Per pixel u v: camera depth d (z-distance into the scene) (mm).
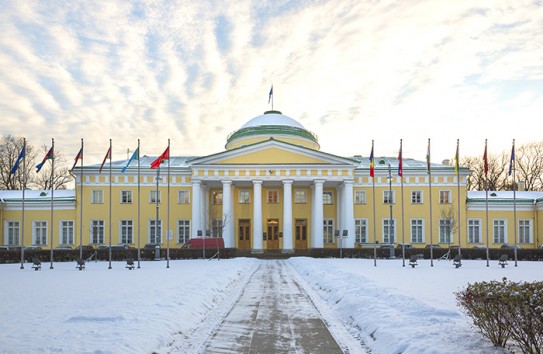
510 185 89375
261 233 54219
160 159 41250
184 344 11734
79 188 57438
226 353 10969
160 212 57375
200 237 51375
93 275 29500
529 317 8570
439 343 10125
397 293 17359
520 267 36312
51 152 38969
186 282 23578
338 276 25016
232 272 29562
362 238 58000
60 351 9805
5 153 78938
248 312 16391
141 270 33500
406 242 57812
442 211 56438
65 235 57844
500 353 9305
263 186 60062
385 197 58438
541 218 57156
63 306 16406
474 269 33688
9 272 32844
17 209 58344
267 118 64375
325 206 59938
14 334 11680
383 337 11453
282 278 28391
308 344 11820
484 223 58625
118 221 57031
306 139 63219
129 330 11609
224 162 55469
